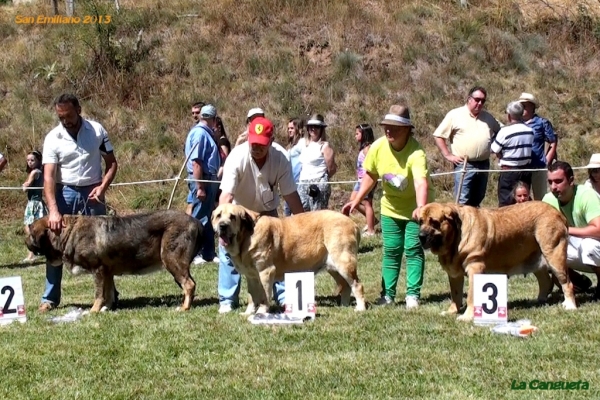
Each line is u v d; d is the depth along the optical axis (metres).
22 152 16.58
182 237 7.61
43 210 12.52
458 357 5.33
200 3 20.55
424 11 20.22
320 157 11.23
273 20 19.81
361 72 18.38
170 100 17.75
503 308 6.28
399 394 4.62
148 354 5.71
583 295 7.57
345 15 19.77
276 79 18.30
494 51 18.95
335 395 4.63
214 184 10.81
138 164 16.39
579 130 17.05
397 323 6.39
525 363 5.14
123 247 7.57
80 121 7.90
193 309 7.50
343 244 7.06
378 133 16.91
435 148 16.55
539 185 10.79
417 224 7.28
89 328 6.64
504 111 17.34
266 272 6.83
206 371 5.23
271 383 4.91
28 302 8.45
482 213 6.66
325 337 6.01
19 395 4.85
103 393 4.84
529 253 6.86
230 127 16.91
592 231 7.03
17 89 18.03
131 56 18.61
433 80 18.08
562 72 18.61
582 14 20.09
